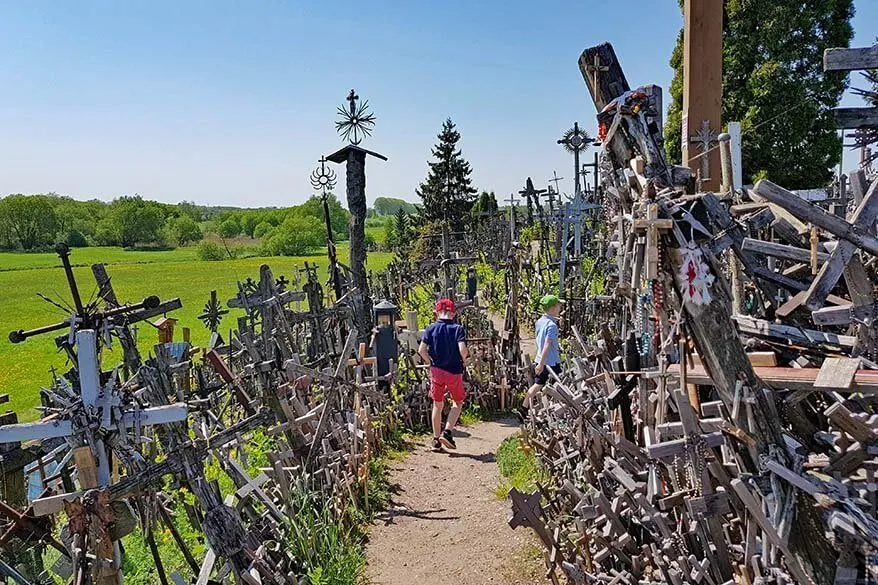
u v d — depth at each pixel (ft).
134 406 14.06
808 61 71.20
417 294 64.44
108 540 13.20
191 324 82.02
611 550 14.02
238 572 14.24
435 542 19.81
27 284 144.05
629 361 16.22
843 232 12.61
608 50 12.78
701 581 11.84
